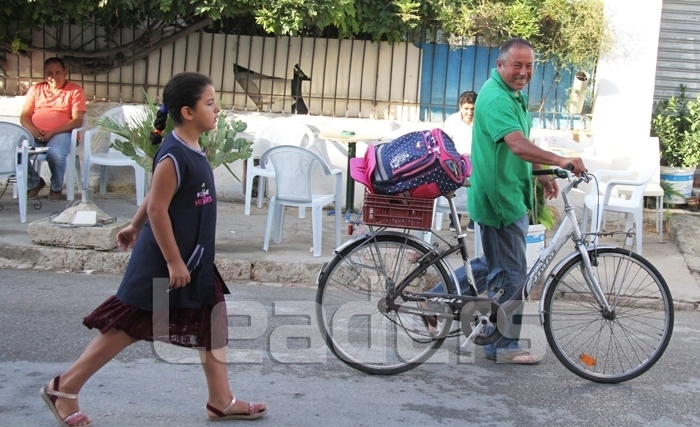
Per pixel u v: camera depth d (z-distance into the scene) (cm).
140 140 676
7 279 637
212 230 370
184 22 922
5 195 893
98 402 409
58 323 533
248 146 704
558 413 419
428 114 918
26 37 921
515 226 464
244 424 391
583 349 498
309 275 666
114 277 660
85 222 680
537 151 435
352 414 409
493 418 410
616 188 841
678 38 950
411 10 849
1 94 941
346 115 928
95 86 945
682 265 733
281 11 824
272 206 704
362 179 447
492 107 449
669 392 453
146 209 376
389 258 462
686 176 910
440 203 731
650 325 513
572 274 470
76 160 894
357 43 913
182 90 355
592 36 855
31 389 424
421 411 416
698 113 919
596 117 874
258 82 932
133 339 367
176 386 436
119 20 916
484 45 895
